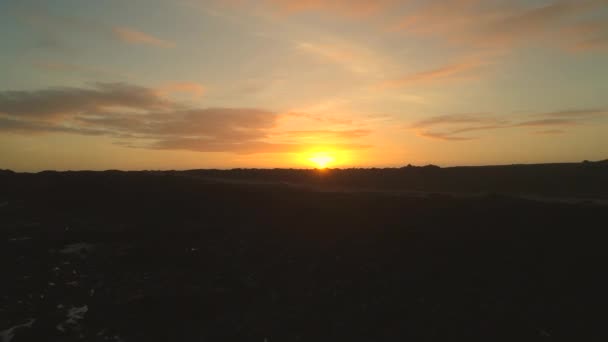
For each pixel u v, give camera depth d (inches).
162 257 1036.5
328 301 790.5
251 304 784.9
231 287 843.4
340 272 927.7
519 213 1097.4
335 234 1174.3
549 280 815.1
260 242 1169.4
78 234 1280.8
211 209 1542.8
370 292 824.3
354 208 1338.6
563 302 743.7
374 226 1178.0
